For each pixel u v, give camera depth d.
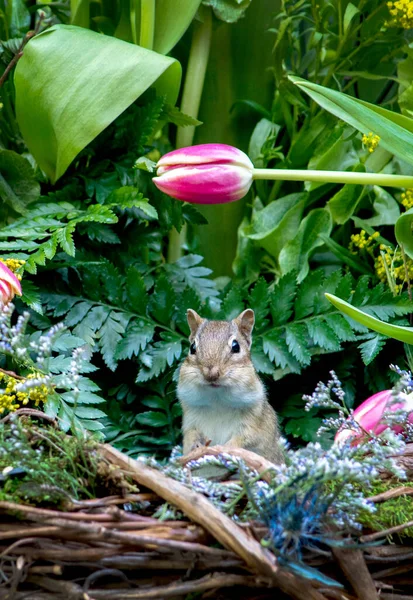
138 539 1.45
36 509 1.46
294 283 1.66
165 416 1.65
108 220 1.60
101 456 1.49
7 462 1.49
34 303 1.59
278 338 1.65
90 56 1.61
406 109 1.68
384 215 1.68
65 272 1.64
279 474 1.47
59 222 1.62
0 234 1.60
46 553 1.46
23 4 1.68
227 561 1.47
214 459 1.49
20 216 1.64
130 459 1.49
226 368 1.62
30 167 1.63
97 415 1.59
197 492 1.48
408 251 1.61
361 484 1.49
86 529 1.46
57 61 1.61
